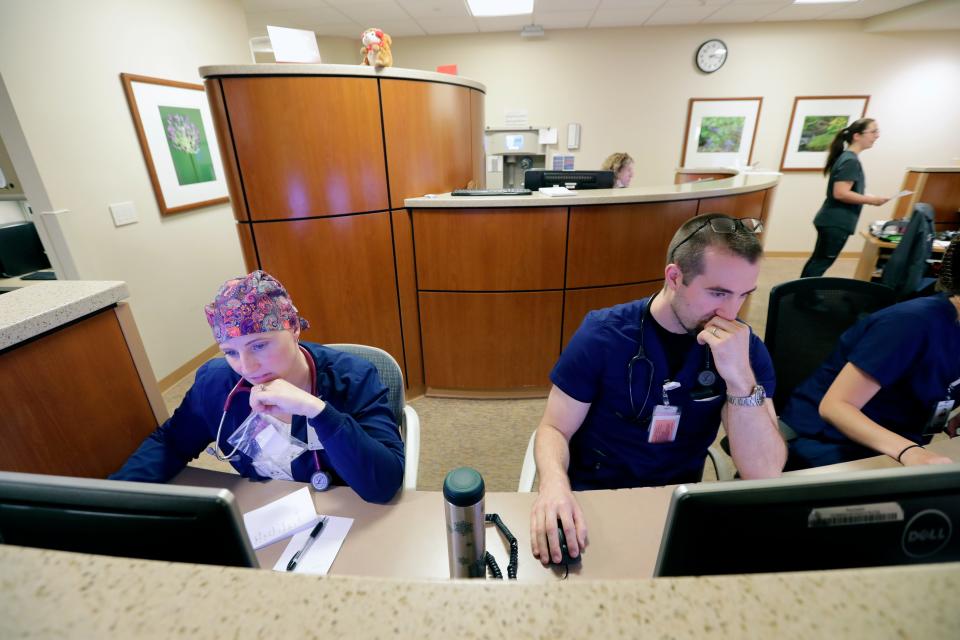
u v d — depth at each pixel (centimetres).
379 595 25
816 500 40
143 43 259
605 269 228
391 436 94
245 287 85
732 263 83
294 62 191
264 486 89
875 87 481
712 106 502
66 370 92
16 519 42
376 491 82
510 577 67
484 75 512
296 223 199
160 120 270
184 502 38
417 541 75
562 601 24
